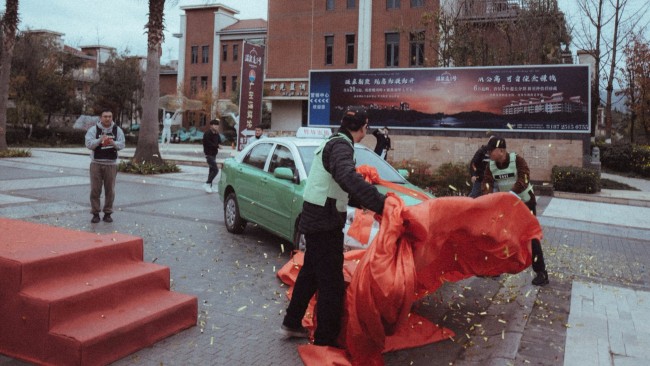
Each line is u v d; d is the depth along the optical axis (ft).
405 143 61.67
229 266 20.84
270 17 134.10
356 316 11.62
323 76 66.13
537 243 19.12
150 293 14.28
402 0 118.52
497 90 57.62
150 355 12.30
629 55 96.17
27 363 11.59
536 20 75.97
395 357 12.87
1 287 12.02
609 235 31.73
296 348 13.10
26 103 111.45
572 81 54.54
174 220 30.42
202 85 180.34
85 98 155.53
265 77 134.72
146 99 59.77
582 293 18.61
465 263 14.62
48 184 43.70
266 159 25.38
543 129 55.83
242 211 26.21
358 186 11.52
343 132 12.49
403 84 61.93
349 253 15.90
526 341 13.97
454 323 15.38
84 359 11.06
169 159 77.36
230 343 13.25
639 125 113.50
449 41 81.92
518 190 18.90
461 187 51.03
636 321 15.76
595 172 51.60
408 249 11.70
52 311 11.40
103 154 27.99
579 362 12.65
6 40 72.33
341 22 126.11
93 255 13.78
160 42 59.77
